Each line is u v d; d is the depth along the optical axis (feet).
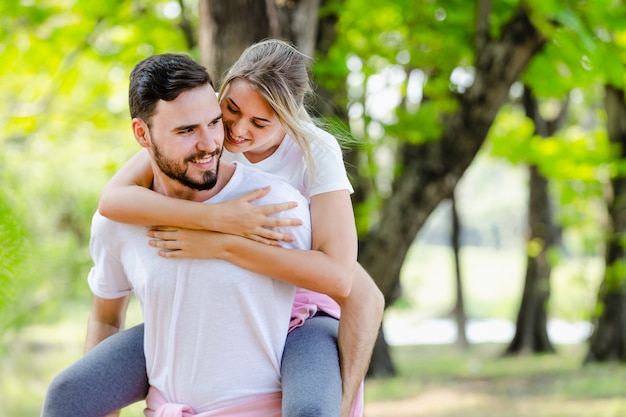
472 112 23.00
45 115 27.14
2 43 25.36
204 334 7.84
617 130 38.14
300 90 8.36
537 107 44.34
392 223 23.80
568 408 33.91
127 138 33.65
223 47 14.24
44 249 36.81
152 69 7.52
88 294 40.63
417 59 26.21
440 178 23.58
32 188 36.09
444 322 89.20
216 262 7.78
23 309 33.71
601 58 22.27
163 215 7.86
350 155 27.12
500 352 53.72
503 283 120.78
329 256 7.97
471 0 24.97
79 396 8.09
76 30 25.54
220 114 7.61
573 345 60.85
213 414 7.91
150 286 7.96
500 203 148.77
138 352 8.46
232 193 8.14
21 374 40.83
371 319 8.29
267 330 7.95
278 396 8.05
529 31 22.04
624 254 43.68
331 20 22.31
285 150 9.16
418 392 38.65
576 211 46.32
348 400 8.14
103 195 8.25
